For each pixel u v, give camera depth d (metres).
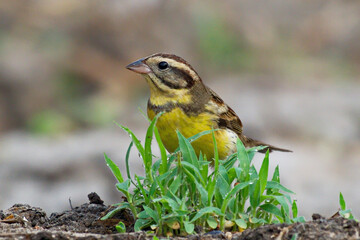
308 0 26.89
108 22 23.20
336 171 15.39
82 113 19.69
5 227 6.63
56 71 21.25
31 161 15.10
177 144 8.47
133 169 14.47
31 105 20.06
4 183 14.28
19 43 22.12
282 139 17.45
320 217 5.99
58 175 14.62
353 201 14.04
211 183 6.04
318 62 23.91
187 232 5.96
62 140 17.12
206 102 8.52
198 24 24.14
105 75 21.52
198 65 23.47
